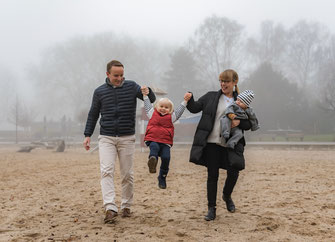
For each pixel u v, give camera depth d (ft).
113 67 16.40
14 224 16.34
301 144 90.22
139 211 18.40
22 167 43.42
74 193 24.56
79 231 14.76
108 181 16.19
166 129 16.17
